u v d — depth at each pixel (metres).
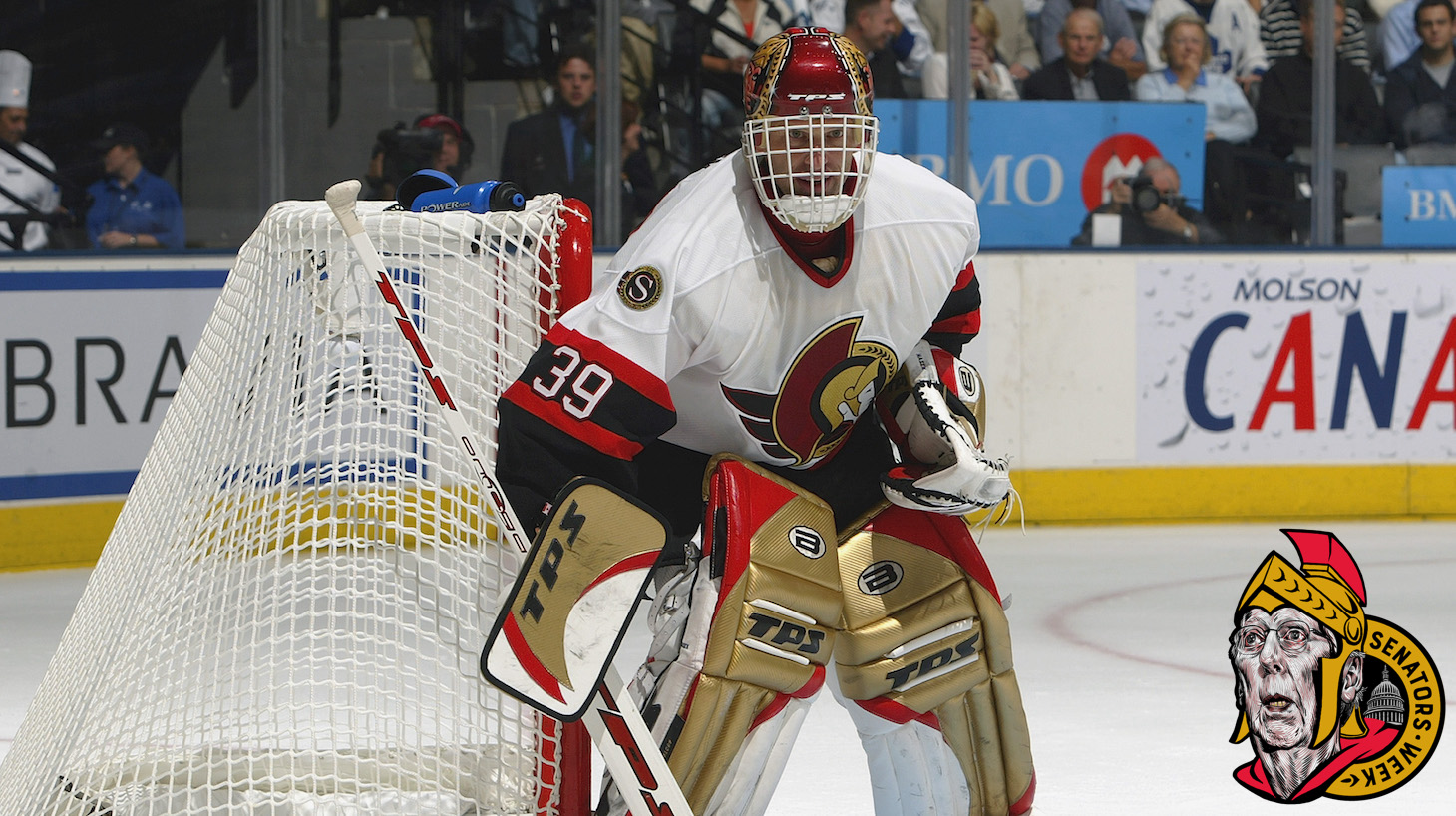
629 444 3.64
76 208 11.49
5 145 11.24
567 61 12.43
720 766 3.71
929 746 4.03
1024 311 12.25
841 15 12.66
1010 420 12.30
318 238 4.25
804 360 3.81
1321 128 12.98
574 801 4.07
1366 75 13.08
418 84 12.23
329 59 12.06
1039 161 12.91
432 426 4.21
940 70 12.76
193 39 11.66
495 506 3.61
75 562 10.75
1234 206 13.11
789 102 3.49
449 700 5.59
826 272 3.72
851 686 3.91
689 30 12.60
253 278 4.53
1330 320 12.47
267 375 4.34
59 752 4.51
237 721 4.29
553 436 3.58
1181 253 12.32
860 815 5.39
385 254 4.18
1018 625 8.67
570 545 3.43
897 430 4.14
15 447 10.51
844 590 3.88
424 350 3.68
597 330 3.61
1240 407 12.47
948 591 3.97
